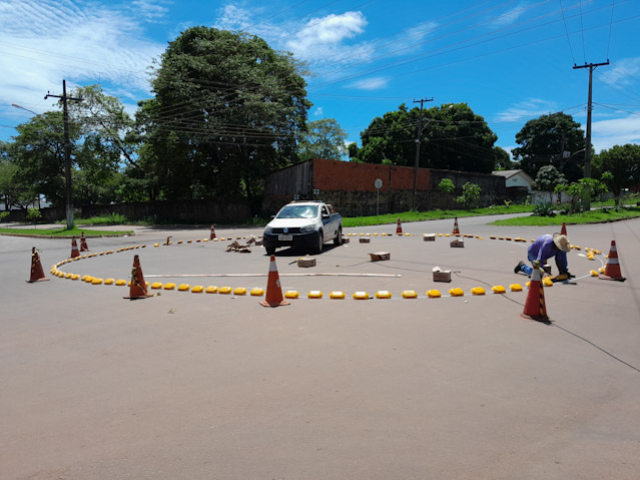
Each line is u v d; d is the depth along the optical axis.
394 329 5.84
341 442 3.18
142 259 14.08
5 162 65.06
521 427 3.35
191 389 4.17
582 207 29.98
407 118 53.16
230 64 35.25
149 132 36.91
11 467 3.00
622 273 9.59
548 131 63.28
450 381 4.18
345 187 36.59
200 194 44.12
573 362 4.62
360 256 13.11
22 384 4.44
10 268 13.68
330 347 5.21
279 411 3.68
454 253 13.21
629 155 45.41
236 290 8.27
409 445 3.12
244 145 36.56
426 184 43.59
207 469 2.90
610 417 3.49
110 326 6.44
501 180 52.78
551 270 9.92
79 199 62.44
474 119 56.78
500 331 5.66
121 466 2.97
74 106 42.28
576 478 2.73
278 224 13.92
